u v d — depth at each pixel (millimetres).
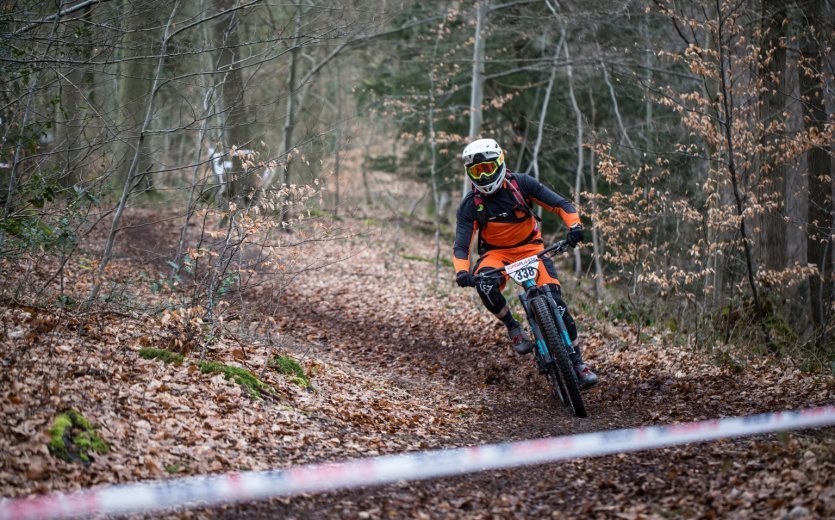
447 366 8664
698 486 4129
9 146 6836
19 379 4684
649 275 9516
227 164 7723
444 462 4262
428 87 21609
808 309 11133
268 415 5270
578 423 6008
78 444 4051
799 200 12102
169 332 6582
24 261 7738
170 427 4641
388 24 17781
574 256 19312
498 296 6512
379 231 21469
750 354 8836
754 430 4672
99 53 7188
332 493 4160
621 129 15680
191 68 9859
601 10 14711
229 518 3734
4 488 3516
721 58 9008
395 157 25688
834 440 4598
